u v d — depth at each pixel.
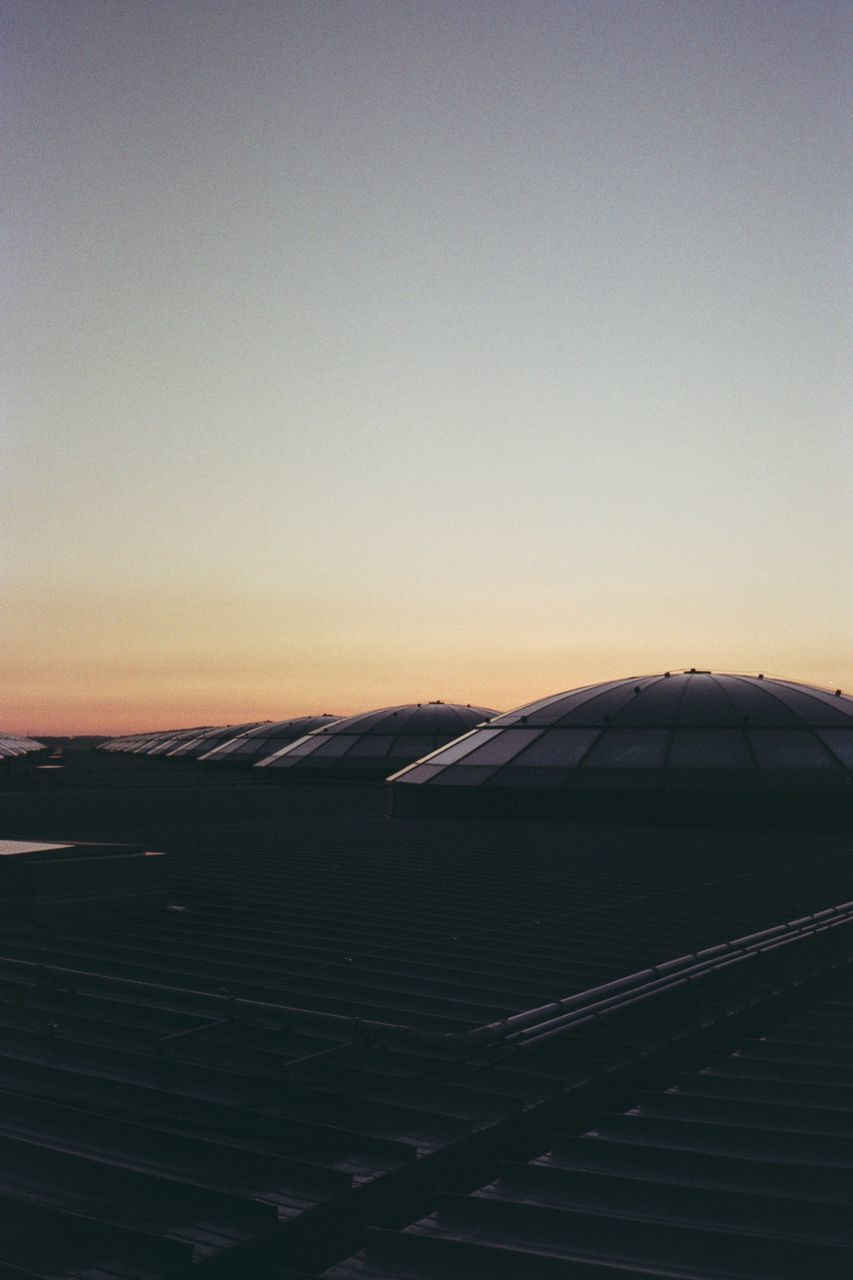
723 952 11.41
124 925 13.79
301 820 30.69
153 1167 6.69
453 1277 5.71
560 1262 5.61
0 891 13.88
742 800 26.45
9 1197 6.08
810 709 30.92
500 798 28.72
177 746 91.75
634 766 28.41
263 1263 5.90
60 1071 8.06
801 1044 9.20
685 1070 9.27
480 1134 7.25
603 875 18.42
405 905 15.32
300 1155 6.88
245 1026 9.12
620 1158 6.90
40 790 37.28
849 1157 6.96
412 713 55.09
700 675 34.00
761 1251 5.73
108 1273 5.55
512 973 11.24
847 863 20.12
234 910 14.90
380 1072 8.29
